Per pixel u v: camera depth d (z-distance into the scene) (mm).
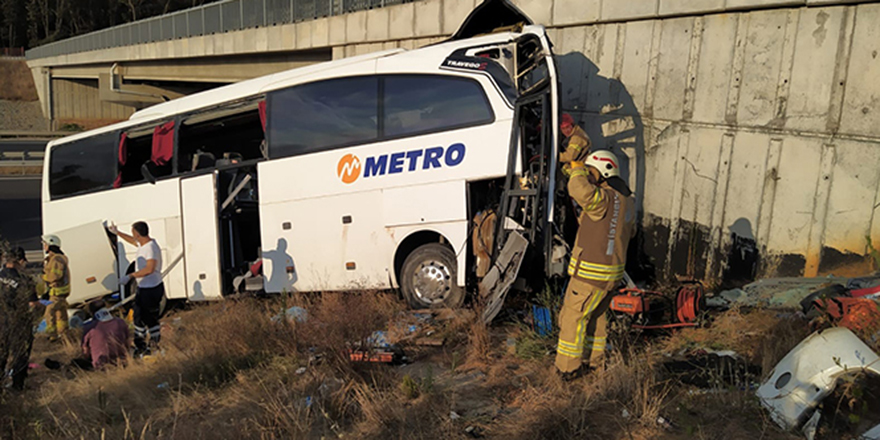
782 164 6836
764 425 3857
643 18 8578
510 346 6039
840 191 6289
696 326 5941
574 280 4863
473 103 7211
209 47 27641
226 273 9484
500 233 6828
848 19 6215
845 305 4637
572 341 4887
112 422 4914
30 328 5863
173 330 8172
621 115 9062
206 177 9398
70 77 64250
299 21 20234
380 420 4465
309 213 8414
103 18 107625
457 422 4430
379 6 15742
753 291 6359
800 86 6664
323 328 6293
